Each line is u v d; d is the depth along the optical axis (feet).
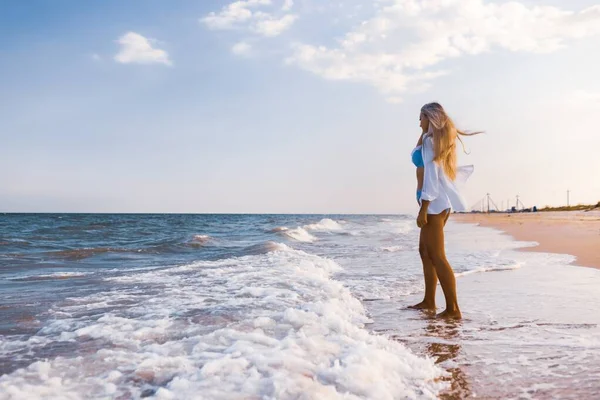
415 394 7.39
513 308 14.34
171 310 12.84
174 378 7.32
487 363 9.02
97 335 10.19
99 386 7.25
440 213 13.97
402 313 13.78
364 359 8.26
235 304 13.62
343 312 12.97
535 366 8.84
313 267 22.65
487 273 22.36
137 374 7.74
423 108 14.47
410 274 22.08
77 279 19.69
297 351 8.86
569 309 14.12
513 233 61.46
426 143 14.23
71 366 8.14
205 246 41.29
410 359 8.94
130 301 14.26
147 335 10.23
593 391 7.59
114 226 84.84
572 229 67.51
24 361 8.53
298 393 6.82
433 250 13.84
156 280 18.76
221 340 9.64
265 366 7.94
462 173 14.75
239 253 32.83
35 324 11.39
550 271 22.89
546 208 360.28
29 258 29.78
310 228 81.30
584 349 9.98
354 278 20.80
